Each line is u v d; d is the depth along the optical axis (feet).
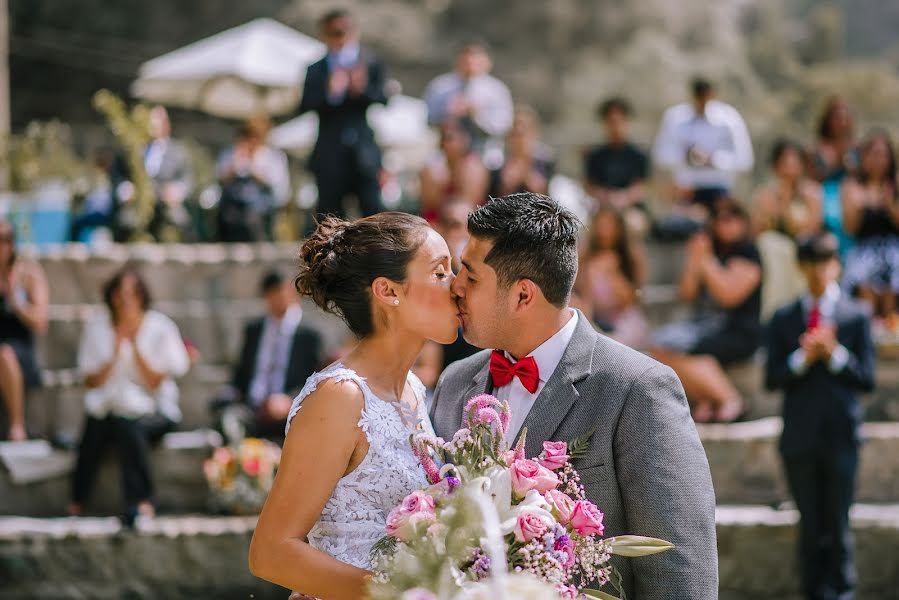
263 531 7.95
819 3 119.55
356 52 26.12
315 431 8.02
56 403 23.91
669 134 28.81
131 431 21.62
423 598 6.02
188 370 24.68
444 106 28.19
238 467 21.85
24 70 75.66
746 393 23.77
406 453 8.27
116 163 29.32
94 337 21.95
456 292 8.55
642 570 8.04
